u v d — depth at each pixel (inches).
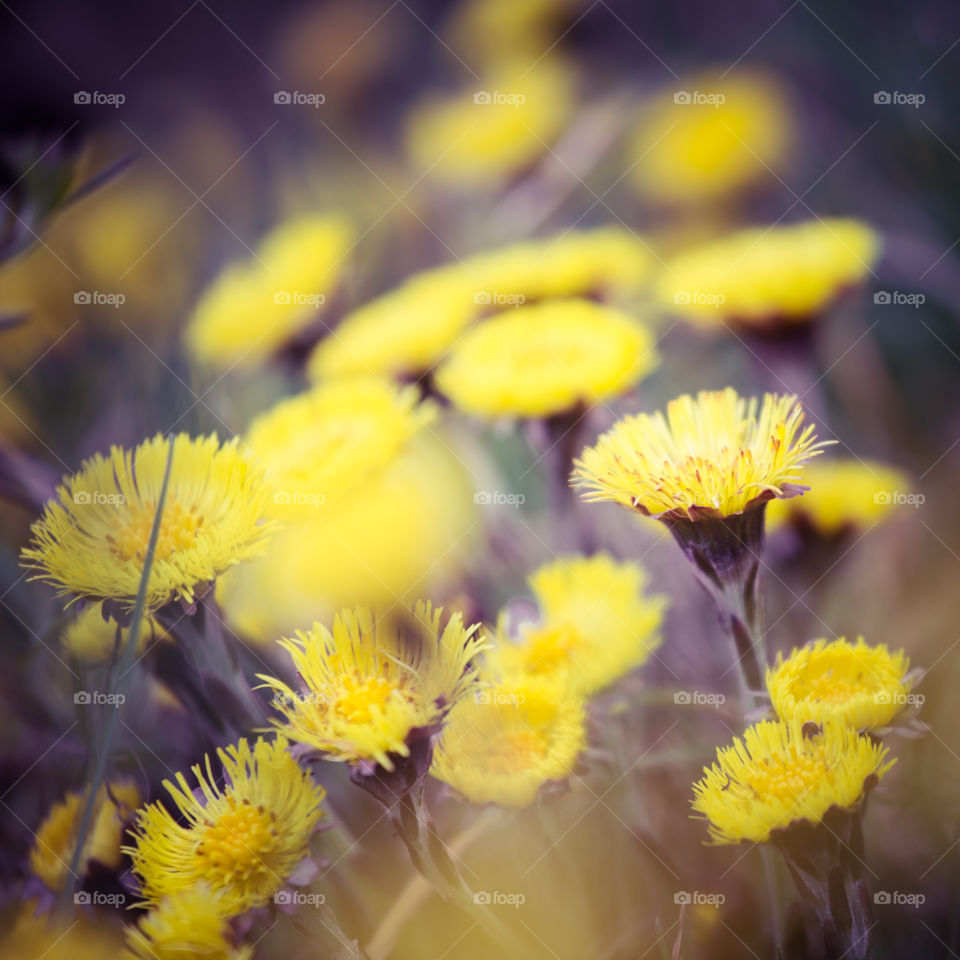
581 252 14.0
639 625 11.4
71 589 10.5
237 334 15.8
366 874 11.2
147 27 25.9
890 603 12.8
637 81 23.4
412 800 10.1
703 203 21.6
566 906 11.0
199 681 10.9
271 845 10.0
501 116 21.8
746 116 21.2
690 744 11.6
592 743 11.1
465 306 13.8
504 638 11.4
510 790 10.6
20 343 16.6
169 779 11.3
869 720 10.0
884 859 11.3
